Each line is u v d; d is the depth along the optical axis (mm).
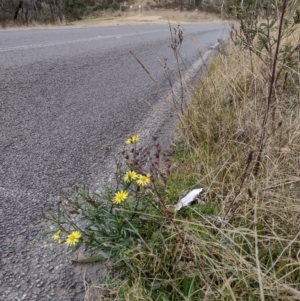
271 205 1466
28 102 3254
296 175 1643
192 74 4387
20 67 4531
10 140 2471
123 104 3400
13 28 13398
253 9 2121
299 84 2277
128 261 1297
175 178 1861
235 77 2506
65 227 1602
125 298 1158
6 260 1406
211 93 2576
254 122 2018
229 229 1369
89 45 7281
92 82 4148
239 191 1494
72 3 24219
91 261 1413
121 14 24484
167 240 1367
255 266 1237
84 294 1267
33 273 1351
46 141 2496
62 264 1400
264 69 2445
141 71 4887
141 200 1526
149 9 24469
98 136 2631
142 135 2678
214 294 1130
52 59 5273
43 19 19641
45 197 1840
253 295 1112
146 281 1255
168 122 2965
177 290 1153
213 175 1766
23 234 1558
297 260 1211
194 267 1233
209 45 7656
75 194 1498
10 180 1976
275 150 1717
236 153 1880
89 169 2150
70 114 3049
